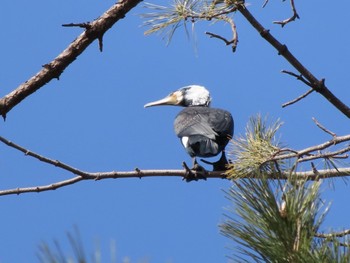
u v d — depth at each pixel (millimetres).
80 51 8336
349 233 5117
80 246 2967
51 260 2957
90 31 8305
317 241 4988
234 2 8219
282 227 5027
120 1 8414
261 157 7848
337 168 7754
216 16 8367
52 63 8320
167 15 8547
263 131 8227
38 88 8344
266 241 4996
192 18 8500
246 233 5023
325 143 7828
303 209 5160
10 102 8266
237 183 5289
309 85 8352
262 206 5133
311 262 4789
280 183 5344
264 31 8281
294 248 4957
